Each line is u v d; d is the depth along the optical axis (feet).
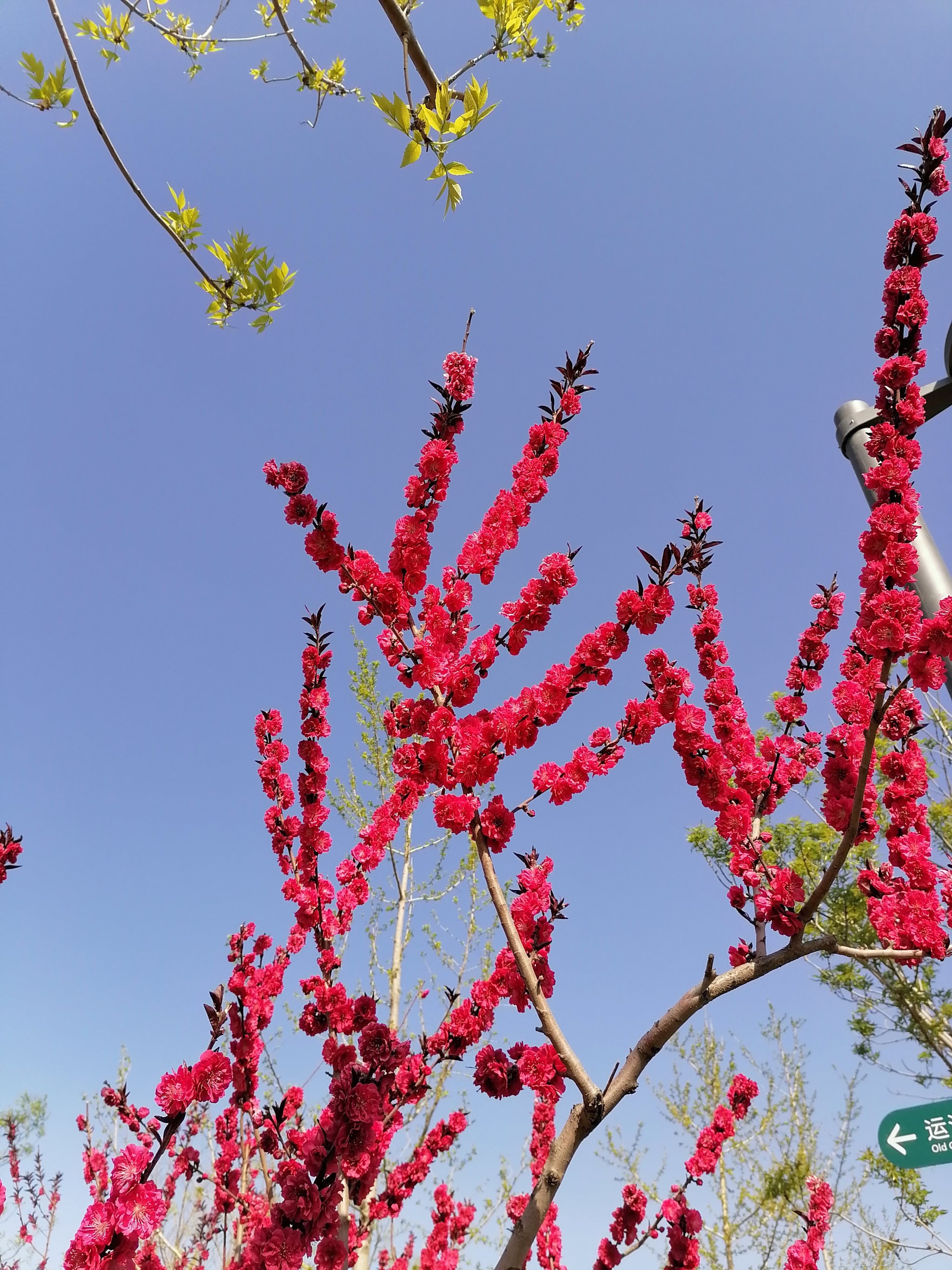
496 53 3.76
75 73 3.30
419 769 3.85
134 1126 5.07
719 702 4.13
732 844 3.83
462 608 4.11
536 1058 3.61
